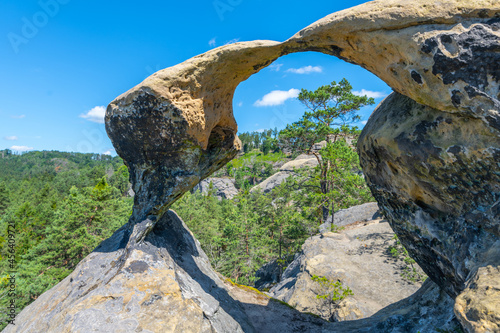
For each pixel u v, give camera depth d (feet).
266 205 117.19
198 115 25.70
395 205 23.88
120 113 25.36
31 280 64.69
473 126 16.42
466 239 17.66
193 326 21.62
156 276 23.89
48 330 20.33
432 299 26.71
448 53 15.65
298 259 63.82
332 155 79.20
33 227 123.34
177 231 35.76
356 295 43.27
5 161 607.37
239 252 86.48
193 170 28.04
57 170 567.18
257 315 31.91
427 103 17.67
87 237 75.56
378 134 21.95
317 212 88.58
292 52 23.52
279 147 93.61
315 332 30.19
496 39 14.62
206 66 24.62
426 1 16.44
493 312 12.18
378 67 19.53
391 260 52.19
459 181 18.17
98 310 20.45
